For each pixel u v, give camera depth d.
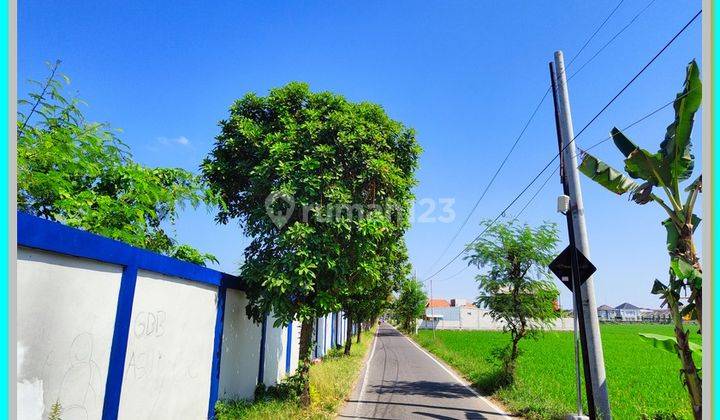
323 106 9.59
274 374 12.15
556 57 9.81
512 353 12.84
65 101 6.02
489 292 13.43
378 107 10.03
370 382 14.59
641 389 13.84
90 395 4.23
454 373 17.70
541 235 12.90
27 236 3.34
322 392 10.86
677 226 6.54
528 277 12.95
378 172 8.84
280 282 8.01
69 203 5.83
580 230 8.88
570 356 24.22
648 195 6.80
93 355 4.28
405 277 23.55
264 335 10.88
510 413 10.01
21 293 3.38
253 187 9.02
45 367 3.63
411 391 12.85
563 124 9.42
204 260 8.94
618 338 45.75
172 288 6.08
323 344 22.75
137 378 5.17
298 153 8.86
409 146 10.55
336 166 8.81
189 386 6.64
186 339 6.53
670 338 6.82
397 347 33.44
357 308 20.27
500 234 13.29
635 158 6.75
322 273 8.84
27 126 5.79
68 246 3.82
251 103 9.77
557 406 9.53
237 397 8.88
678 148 6.55
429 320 81.94
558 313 13.03
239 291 9.11
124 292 4.75
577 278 8.33
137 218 7.35
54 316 3.75
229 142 9.24
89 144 6.66
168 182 8.70
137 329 5.16
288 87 9.77
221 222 10.07
